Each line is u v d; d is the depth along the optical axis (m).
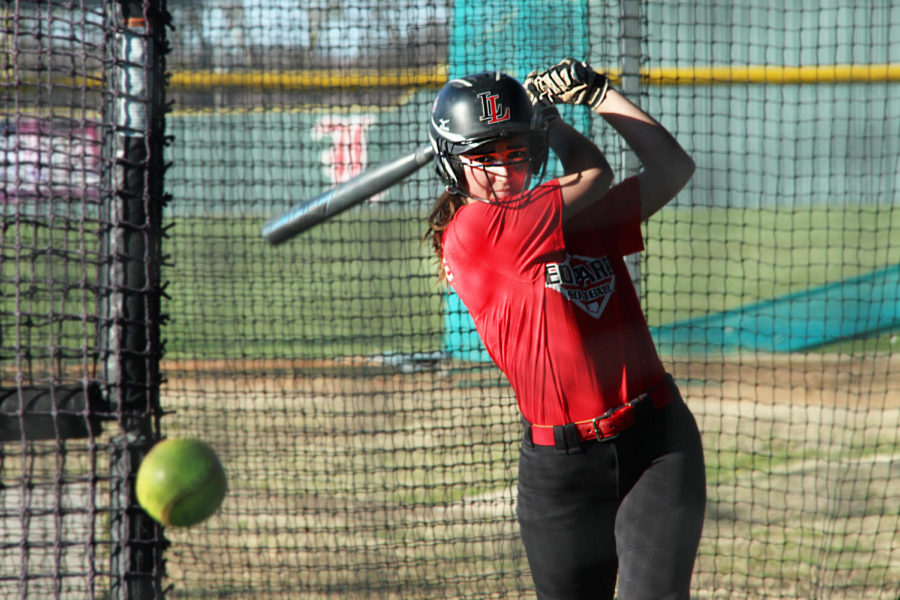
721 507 15.01
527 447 8.88
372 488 15.07
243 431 15.29
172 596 11.74
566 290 8.27
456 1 16.36
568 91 9.00
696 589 12.51
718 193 26.55
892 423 19.11
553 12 16.00
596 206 8.55
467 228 8.34
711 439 18.06
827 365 23.33
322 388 18.77
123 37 9.91
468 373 19.19
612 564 8.86
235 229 16.88
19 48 10.43
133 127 9.93
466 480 15.77
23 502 10.28
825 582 12.60
